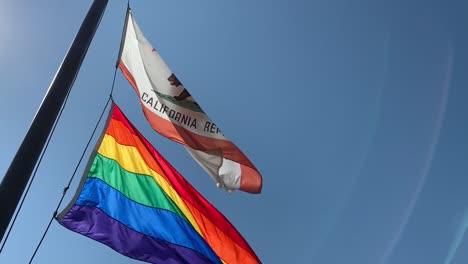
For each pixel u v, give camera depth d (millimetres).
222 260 9547
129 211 9133
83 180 8844
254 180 9625
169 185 9680
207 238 9562
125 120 9859
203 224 9602
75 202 8727
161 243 9109
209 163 9625
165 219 9344
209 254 9461
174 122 9578
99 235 8695
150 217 9242
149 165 9734
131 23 9891
